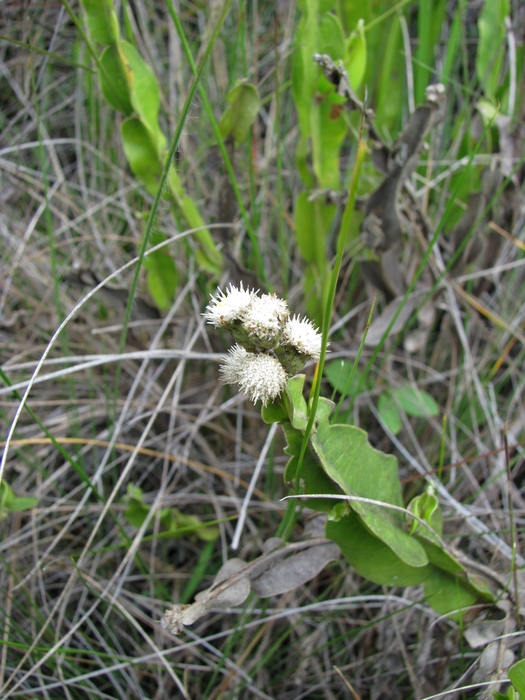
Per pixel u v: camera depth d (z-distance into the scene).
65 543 0.21
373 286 0.21
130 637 0.19
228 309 0.11
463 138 0.24
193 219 0.19
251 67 0.25
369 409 0.22
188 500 0.21
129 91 0.17
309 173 0.19
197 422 0.21
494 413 0.21
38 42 0.26
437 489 0.18
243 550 0.20
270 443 0.19
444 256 0.23
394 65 0.25
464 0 0.24
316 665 0.18
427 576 0.13
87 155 0.28
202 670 0.19
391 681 0.16
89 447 0.22
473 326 0.23
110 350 0.23
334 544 0.13
